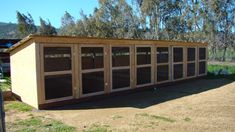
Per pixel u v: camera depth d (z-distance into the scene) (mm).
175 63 12914
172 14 39062
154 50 11672
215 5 30797
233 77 15484
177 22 37906
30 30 60062
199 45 14695
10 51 9797
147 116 7090
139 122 6535
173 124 6355
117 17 46375
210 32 31109
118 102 8961
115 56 10031
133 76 10734
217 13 30906
